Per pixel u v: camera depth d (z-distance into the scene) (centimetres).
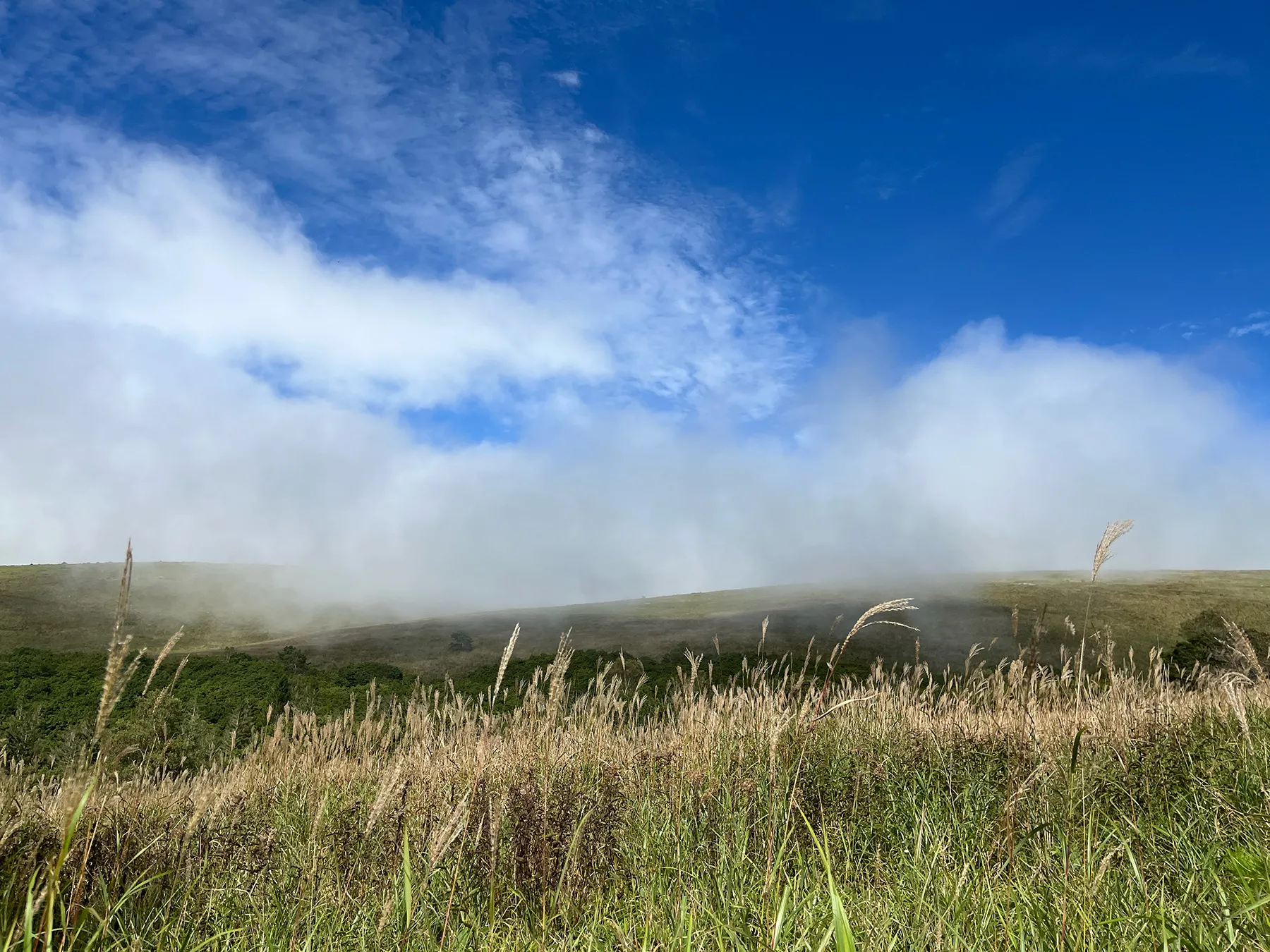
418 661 6462
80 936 365
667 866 463
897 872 428
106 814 476
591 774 662
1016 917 340
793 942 310
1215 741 656
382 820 483
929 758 665
